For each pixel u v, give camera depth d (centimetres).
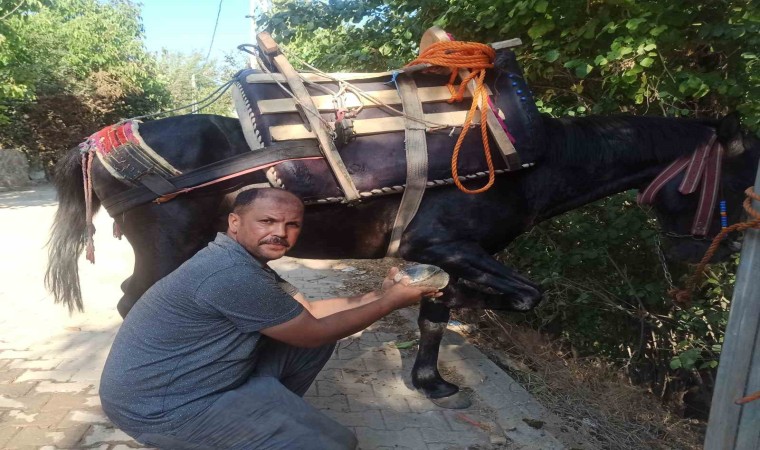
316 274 548
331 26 468
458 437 272
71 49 1667
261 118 239
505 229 271
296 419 192
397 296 199
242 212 191
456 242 260
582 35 381
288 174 233
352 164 240
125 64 1844
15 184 1364
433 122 248
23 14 1117
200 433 188
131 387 186
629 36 357
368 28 488
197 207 245
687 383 478
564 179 275
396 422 283
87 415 277
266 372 208
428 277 201
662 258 407
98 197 260
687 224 278
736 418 192
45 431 262
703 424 403
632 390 393
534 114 260
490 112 251
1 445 250
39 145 1589
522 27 413
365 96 250
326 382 320
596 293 435
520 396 314
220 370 188
